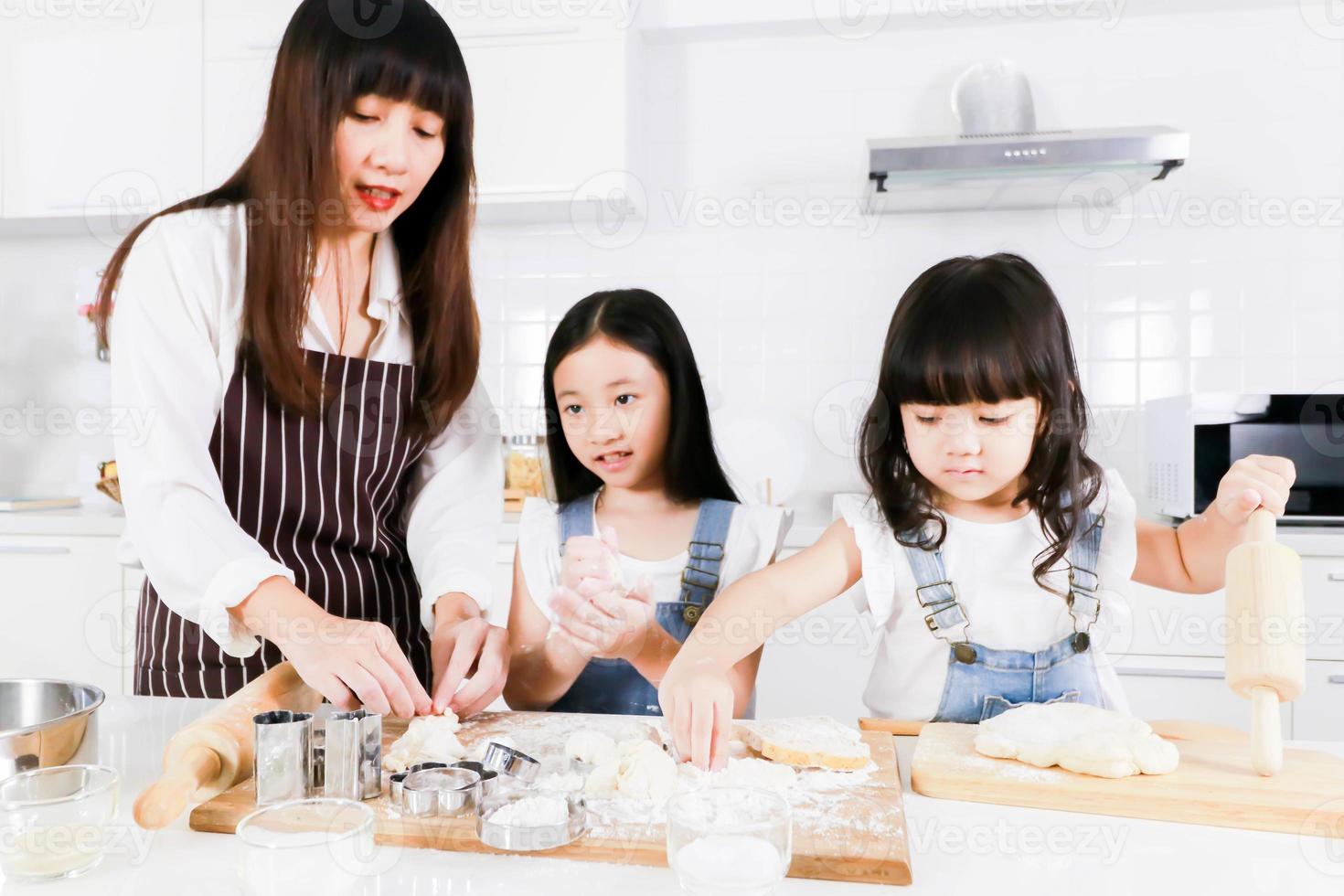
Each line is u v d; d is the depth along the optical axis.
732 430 2.37
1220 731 0.86
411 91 1.02
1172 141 1.90
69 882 0.58
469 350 1.19
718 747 0.78
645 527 1.29
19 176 2.27
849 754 0.75
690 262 2.40
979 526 1.06
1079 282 2.29
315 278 1.06
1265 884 0.58
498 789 0.67
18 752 0.66
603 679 1.26
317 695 0.90
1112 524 1.06
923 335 1.01
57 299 2.59
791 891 0.57
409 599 1.21
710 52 2.38
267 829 0.55
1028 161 1.94
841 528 1.11
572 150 2.10
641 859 0.61
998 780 0.72
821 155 2.36
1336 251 2.21
